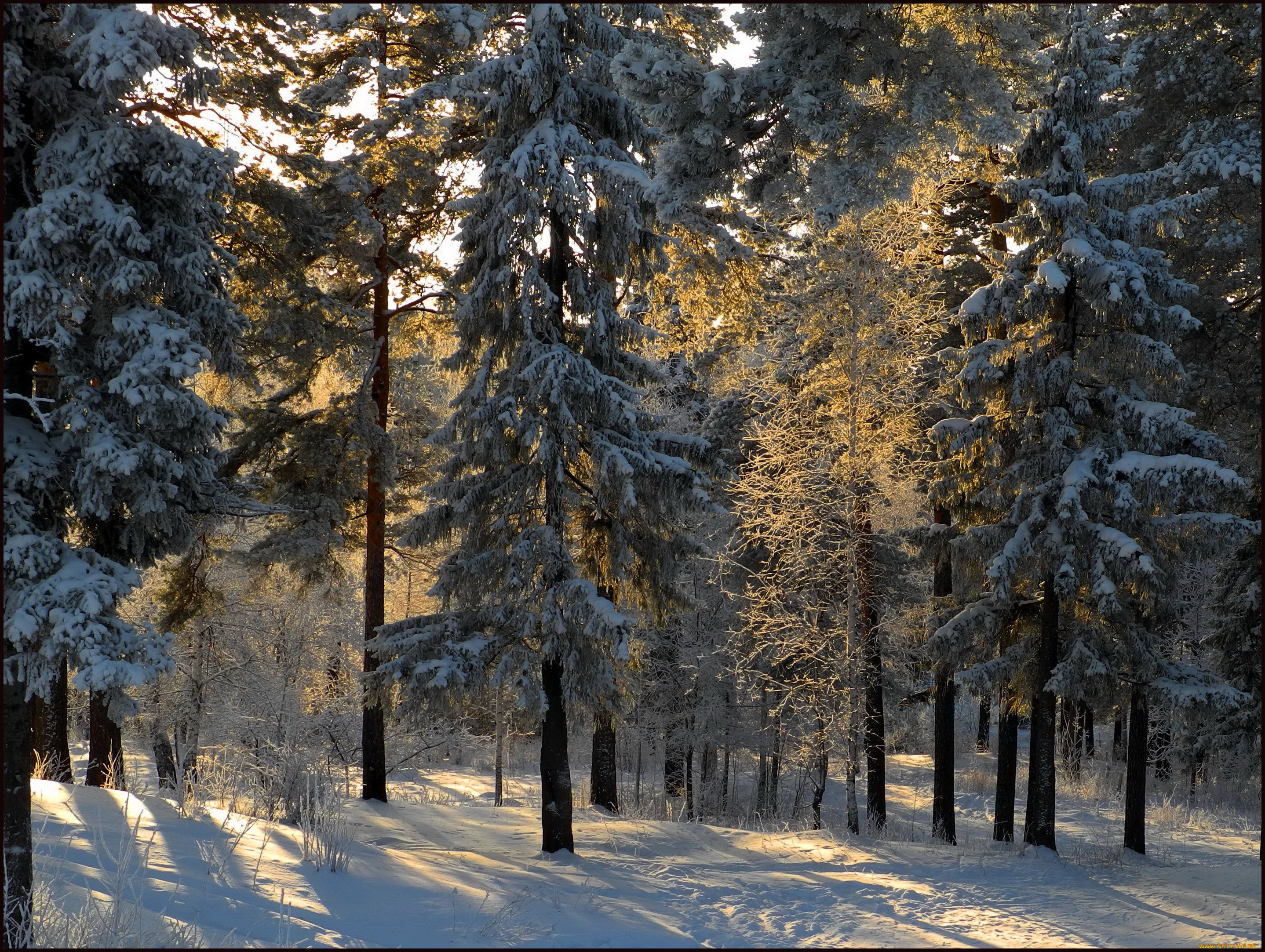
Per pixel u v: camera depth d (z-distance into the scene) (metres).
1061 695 15.79
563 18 13.92
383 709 16.03
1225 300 20.12
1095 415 16.17
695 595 24.02
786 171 14.40
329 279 20.89
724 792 25.72
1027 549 15.43
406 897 10.52
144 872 9.80
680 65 13.34
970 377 16.47
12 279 9.12
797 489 18.67
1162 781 28.36
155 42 9.73
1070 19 16.30
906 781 30.09
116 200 10.37
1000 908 11.92
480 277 14.58
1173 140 19.98
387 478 19.69
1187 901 12.59
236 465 18.98
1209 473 14.23
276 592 21.08
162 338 9.75
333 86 18.28
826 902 11.94
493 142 14.63
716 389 22.05
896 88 13.28
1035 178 16.25
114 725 19.09
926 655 17.59
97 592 9.13
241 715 19.17
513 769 33.31
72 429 9.66
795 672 22.47
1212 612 28.45
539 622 14.13
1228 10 18.62
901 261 18.47
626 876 12.87
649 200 14.04
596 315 14.58
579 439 14.53
